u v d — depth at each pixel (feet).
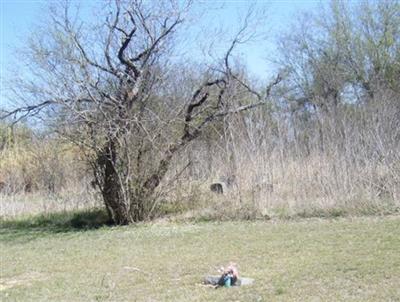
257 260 30.55
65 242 42.32
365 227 38.24
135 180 49.96
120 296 25.08
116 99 49.01
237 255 32.40
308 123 54.95
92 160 49.98
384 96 63.05
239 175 50.16
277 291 23.63
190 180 53.06
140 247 37.76
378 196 46.11
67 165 60.64
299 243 34.50
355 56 104.88
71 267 32.58
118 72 49.44
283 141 52.54
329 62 107.34
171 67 51.90
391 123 51.57
